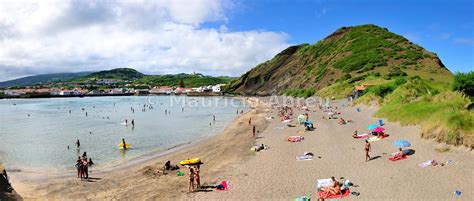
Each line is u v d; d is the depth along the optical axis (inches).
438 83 2822.3
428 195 765.9
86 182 1099.9
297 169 1059.3
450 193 760.3
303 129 1790.1
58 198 954.7
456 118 1057.5
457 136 1008.9
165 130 2353.6
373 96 2358.5
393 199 767.1
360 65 4589.1
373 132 1381.6
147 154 1526.8
